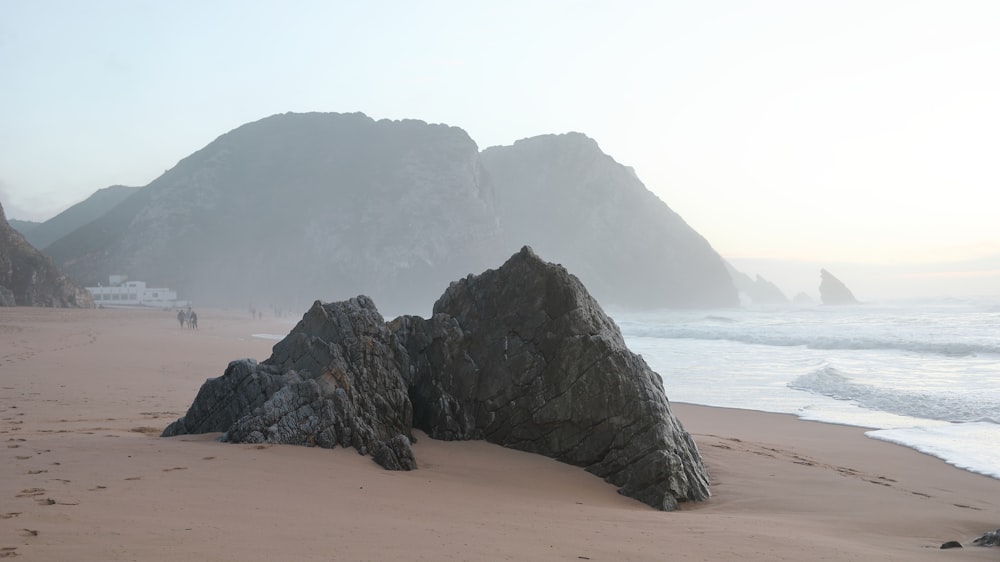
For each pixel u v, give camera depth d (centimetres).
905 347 3853
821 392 2458
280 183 17388
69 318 6172
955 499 1112
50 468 826
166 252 15700
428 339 1335
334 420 1092
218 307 13650
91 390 1922
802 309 14400
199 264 15425
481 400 1263
